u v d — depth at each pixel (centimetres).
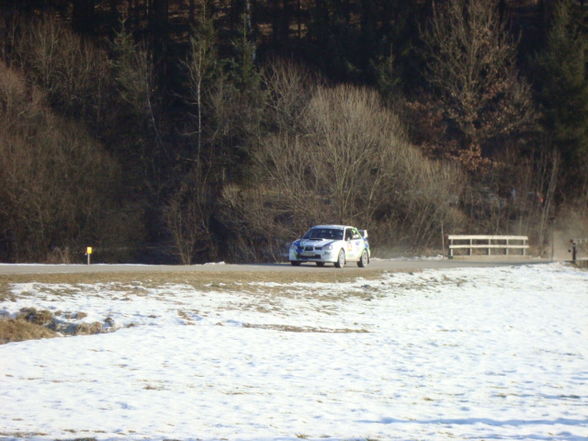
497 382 3828
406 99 19138
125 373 3712
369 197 15375
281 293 7112
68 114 17112
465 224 16788
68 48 17662
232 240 16100
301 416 2925
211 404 3086
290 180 15312
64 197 14775
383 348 4853
